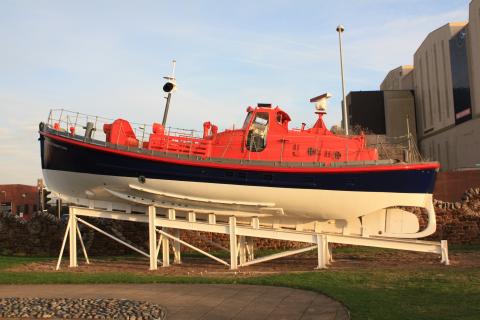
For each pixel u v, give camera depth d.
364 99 66.69
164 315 7.49
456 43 54.62
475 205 18.52
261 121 14.29
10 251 18.64
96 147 13.48
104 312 7.59
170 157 13.38
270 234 13.26
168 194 13.71
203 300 8.63
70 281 11.15
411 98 67.50
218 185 13.51
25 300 8.69
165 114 15.84
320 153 14.00
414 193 13.52
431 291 8.77
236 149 14.01
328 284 9.80
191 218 14.09
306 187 13.47
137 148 13.45
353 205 13.62
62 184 14.44
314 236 13.09
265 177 13.45
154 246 13.66
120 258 17.14
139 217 14.15
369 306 7.65
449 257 14.40
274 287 9.84
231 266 13.40
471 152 52.25
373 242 13.25
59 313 7.57
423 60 65.06
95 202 14.75
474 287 8.96
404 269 11.68
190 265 14.84
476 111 50.81
